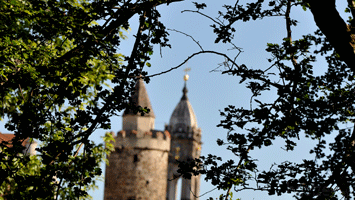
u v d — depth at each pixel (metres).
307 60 27.14
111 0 25.94
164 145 191.88
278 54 27.17
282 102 25.55
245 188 25.06
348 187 24.12
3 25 29.19
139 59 25.91
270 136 26.56
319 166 25.39
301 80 25.84
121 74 25.59
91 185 54.47
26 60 30.52
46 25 27.53
